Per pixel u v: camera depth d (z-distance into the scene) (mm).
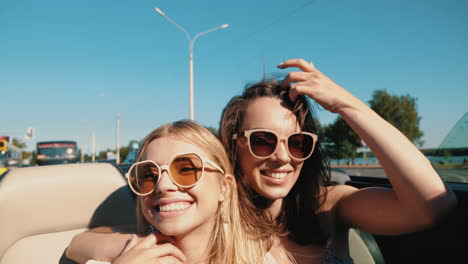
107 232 1754
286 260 1555
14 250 1781
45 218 1865
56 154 21141
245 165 1507
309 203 1637
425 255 1590
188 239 1354
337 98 1332
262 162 1442
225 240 1416
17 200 1797
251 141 1432
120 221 2047
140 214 1565
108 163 2217
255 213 1551
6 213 1770
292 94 1416
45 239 1862
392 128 1294
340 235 1680
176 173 1269
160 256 1261
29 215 1826
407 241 1701
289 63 1483
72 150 21625
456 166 1702
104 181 2029
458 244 1426
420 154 1262
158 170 1275
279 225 1624
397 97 25359
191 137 1352
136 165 1354
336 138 24375
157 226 1287
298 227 1619
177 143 1323
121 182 2094
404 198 1254
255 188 1501
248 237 1504
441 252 1503
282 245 1594
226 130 1582
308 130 1530
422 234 1608
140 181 1333
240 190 1538
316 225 1622
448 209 1233
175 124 1422
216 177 1383
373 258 1624
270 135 1407
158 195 1283
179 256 1312
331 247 1633
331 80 1413
